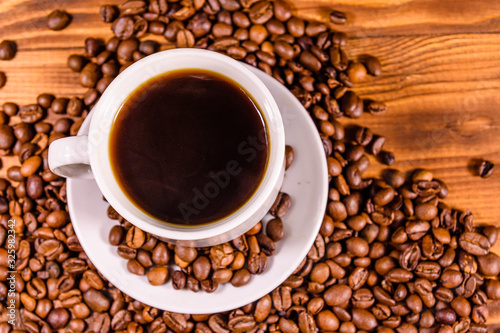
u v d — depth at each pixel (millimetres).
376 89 397
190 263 362
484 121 394
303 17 400
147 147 306
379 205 381
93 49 391
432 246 377
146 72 303
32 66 397
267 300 370
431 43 397
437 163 392
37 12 400
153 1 390
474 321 380
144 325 378
